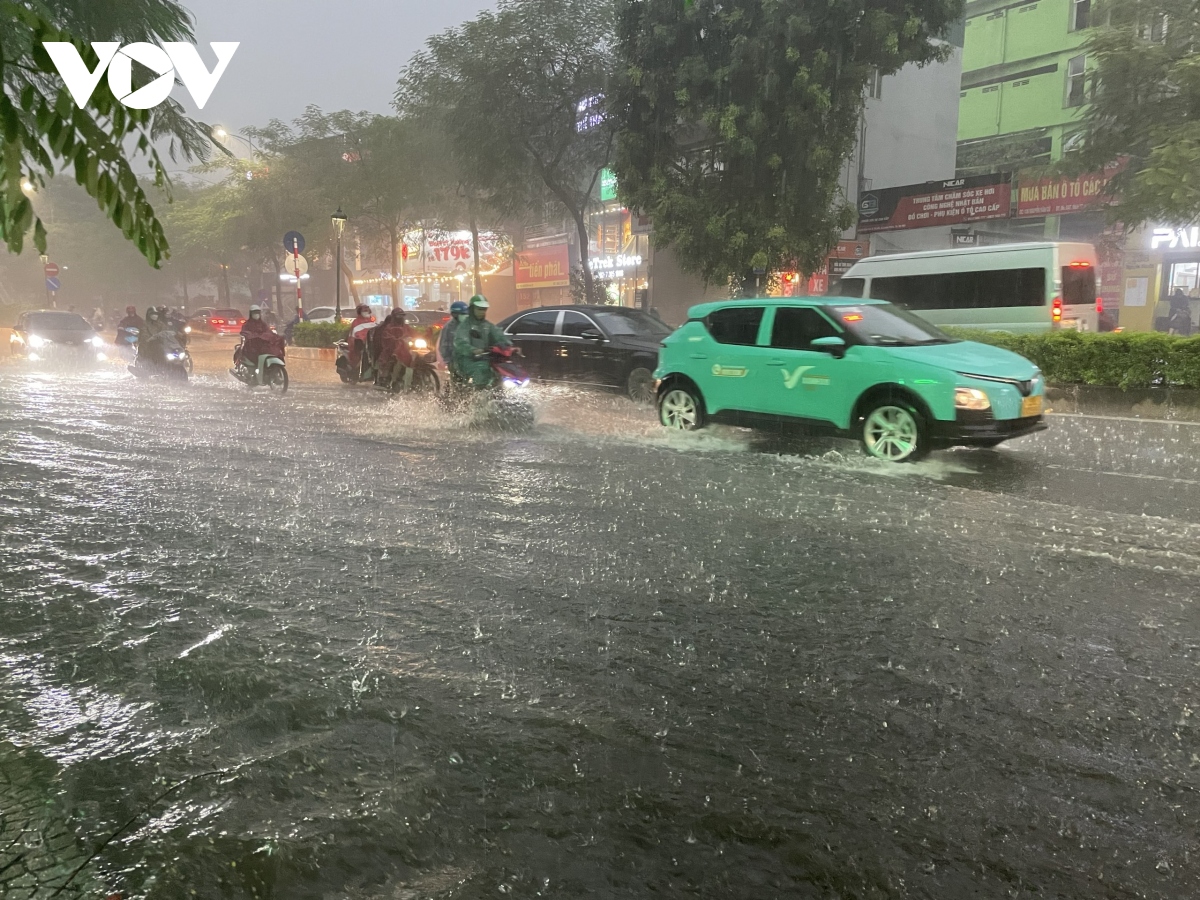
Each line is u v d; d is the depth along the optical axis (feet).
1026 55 93.97
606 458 25.61
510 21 72.49
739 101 62.95
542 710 9.10
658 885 6.31
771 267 63.87
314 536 16.31
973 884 6.40
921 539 16.29
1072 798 7.57
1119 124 55.11
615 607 12.43
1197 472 24.03
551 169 79.87
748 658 10.63
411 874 6.34
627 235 104.22
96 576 13.60
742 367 28.68
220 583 13.32
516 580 13.66
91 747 8.07
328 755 8.02
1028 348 42.50
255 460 25.07
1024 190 70.28
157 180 4.41
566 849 6.70
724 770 7.96
